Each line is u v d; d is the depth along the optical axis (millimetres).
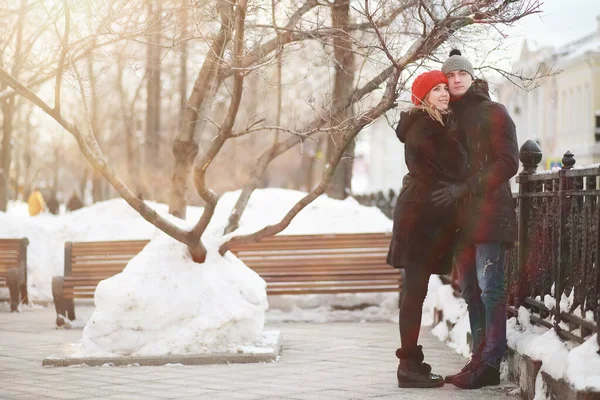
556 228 6617
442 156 6855
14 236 15070
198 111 9453
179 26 8922
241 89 7770
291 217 8664
